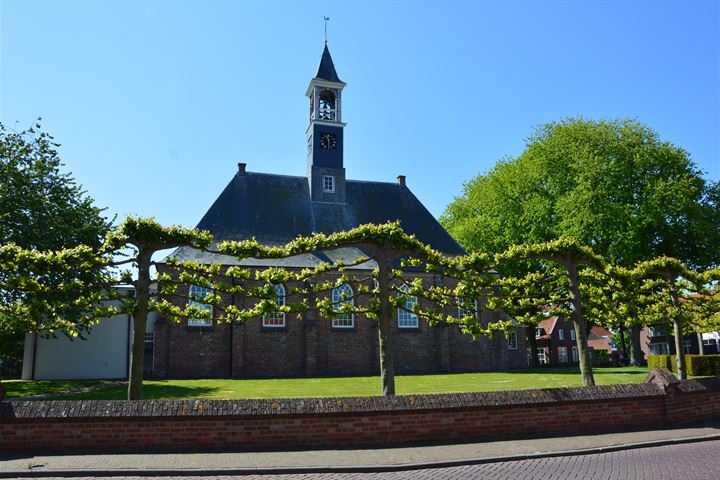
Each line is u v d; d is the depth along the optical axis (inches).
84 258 597.6
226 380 1352.1
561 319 3267.7
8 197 1148.5
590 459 478.3
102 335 1539.1
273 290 659.4
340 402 526.6
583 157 1781.5
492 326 714.8
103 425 489.4
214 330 1488.7
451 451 497.0
